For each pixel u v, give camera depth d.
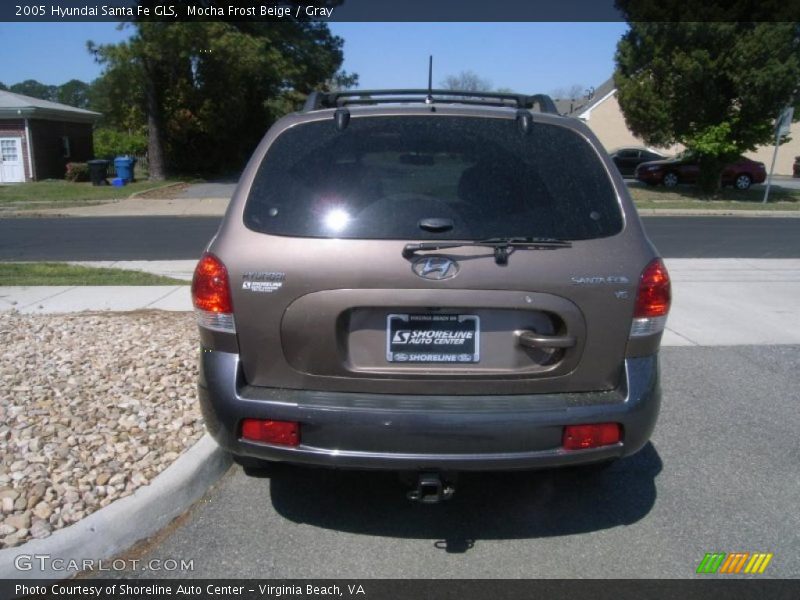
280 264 3.06
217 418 3.17
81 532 3.23
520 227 3.12
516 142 3.33
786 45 20.48
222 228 3.22
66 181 29.28
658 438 4.70
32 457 3.81
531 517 3.71
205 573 3.20
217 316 3.14
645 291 3.17
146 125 31.33
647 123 22.47
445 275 3.03
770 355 6.50
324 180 3.21
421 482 3.12
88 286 8.79
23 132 29.80
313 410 3.04
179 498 3.68
